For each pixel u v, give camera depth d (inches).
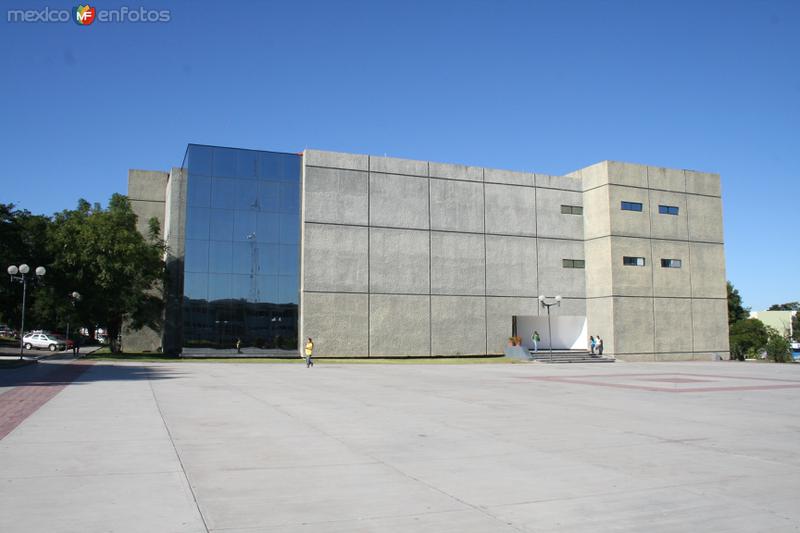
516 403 666.2
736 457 366.3
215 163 1747.0
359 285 1831.9
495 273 2010.3
